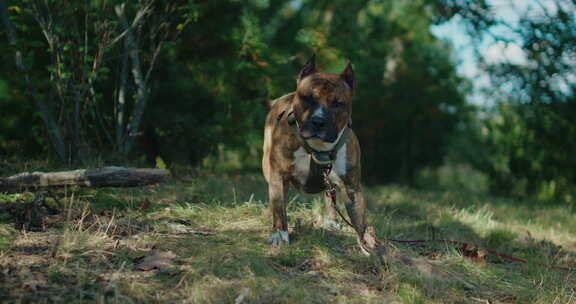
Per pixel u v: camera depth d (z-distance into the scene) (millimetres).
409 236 4457
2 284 2531
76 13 5395
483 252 3994
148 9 5914
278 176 3590
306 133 3148
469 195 8391
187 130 6879
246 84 7027
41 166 5145
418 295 2943
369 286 3080
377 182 13211
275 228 3604
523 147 10000
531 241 4836
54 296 2469
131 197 4555
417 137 13867
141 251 3197
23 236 3232
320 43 6738
